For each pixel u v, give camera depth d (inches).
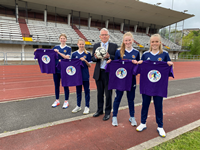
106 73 125.3
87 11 983.6
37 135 103.8
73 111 144.6
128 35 112.2
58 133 107.0
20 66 513.0
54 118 131.5
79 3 868.6
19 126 116.0
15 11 868.0
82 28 1068.5
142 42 1205.7
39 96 203.2
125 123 124.9
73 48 884.6
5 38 689.0
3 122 121.6
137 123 125.7
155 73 102.0
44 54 151.4
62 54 147.6
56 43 759.7
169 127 119.5
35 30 815.7
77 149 90.0
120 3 904.9
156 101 105.4
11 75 355.9
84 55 142.0
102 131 111.3
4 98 191.2
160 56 105.4
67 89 155.0
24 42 685.3
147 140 100.7
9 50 708.7
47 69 152.6
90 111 149.1
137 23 1310.3
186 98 199.2
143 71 105.2
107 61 114.0
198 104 176.2
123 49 118.4
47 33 834.2
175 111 154.5
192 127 117.2
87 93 142.2
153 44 104.3
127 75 113.2
